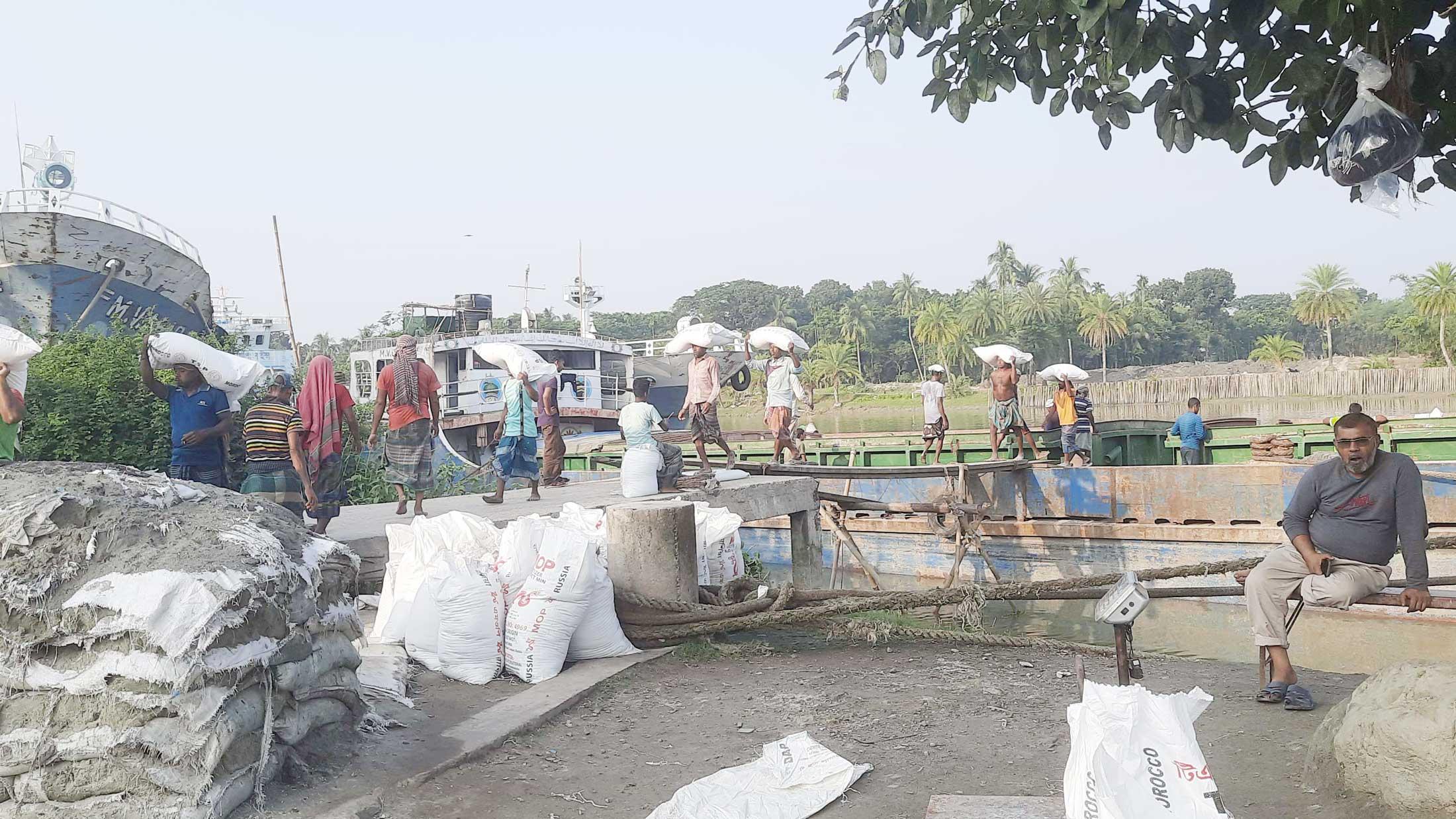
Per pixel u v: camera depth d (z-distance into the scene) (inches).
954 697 221.5
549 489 485.4
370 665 219.5
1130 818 95.7
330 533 318.7
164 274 748.0
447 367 959.0
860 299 6092.5
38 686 138.4
